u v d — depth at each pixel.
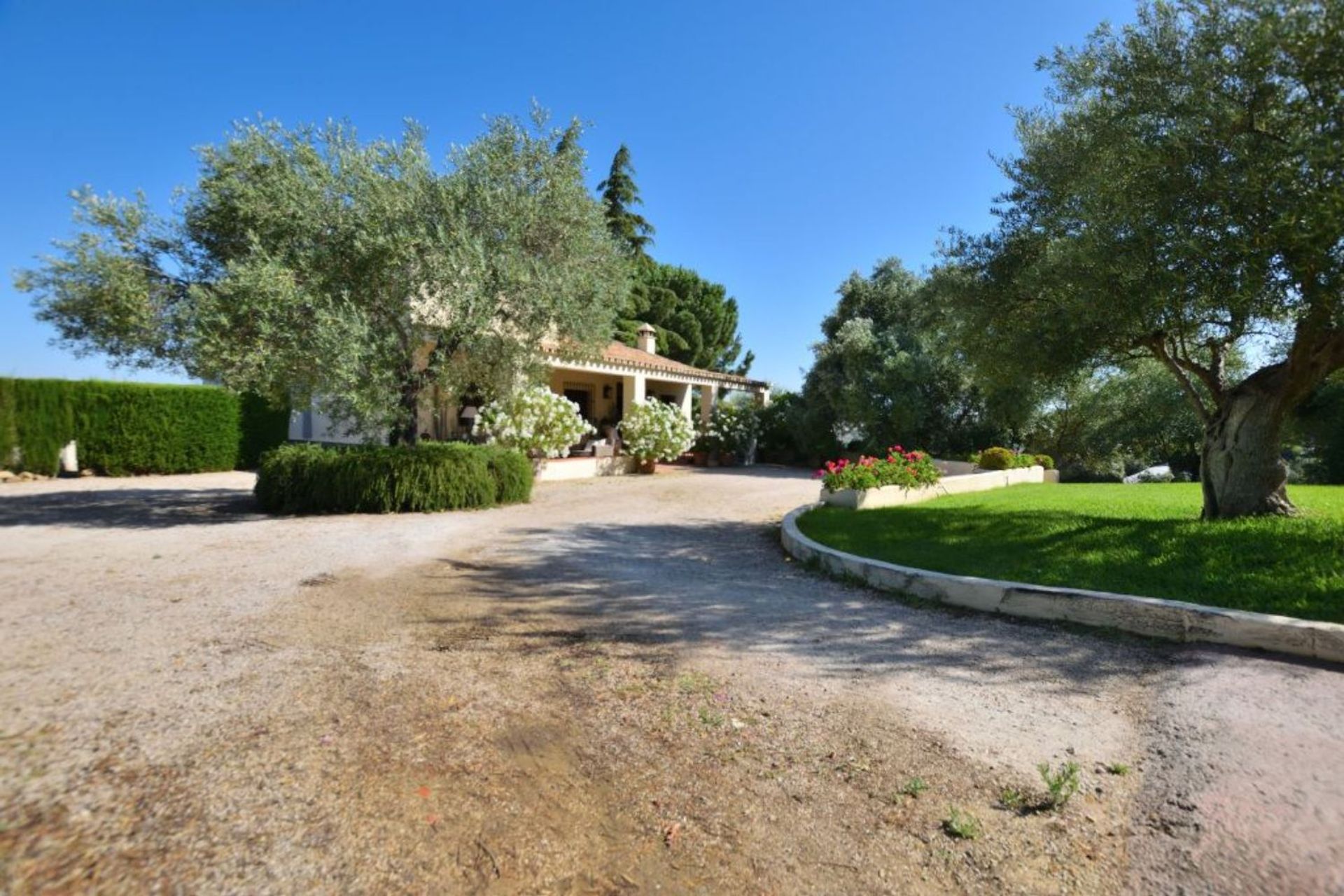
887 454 20.47
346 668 3.75
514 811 2.42
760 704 3.41
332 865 2.06
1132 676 3.73
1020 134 8.61
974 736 3.05
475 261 9.66
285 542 7.63
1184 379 7.16
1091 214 5.85
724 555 7.42
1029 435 20.86
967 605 5.16
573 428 15.62
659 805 2.50
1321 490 9.88
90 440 15.90
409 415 10.64
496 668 3.84
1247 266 4.82
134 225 9.08
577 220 11.16
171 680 3.50
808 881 2.08
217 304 8.41
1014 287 8.01
